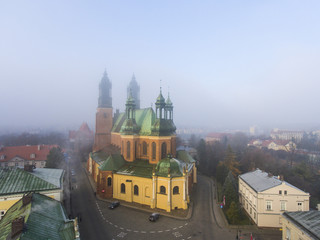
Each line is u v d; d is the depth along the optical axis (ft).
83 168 357.61
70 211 182.29
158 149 218.18
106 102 365.81
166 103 256.11
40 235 77.61
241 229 155.63
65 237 84.02
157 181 190.08
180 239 140.97
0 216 113.91
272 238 144.05
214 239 141.59
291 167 328.70
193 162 276.62
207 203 205.67
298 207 156.66
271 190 158.30
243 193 193.98
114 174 212.23
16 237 71.56
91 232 148.15
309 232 99.71
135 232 148.66
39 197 112.37
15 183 122.72
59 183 135.03
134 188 202.18
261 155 369.91
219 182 285.64
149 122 236.63
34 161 350.64
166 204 184.34
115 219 167.73
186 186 197.16
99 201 204.95
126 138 237.25
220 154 424.46
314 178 280.31
